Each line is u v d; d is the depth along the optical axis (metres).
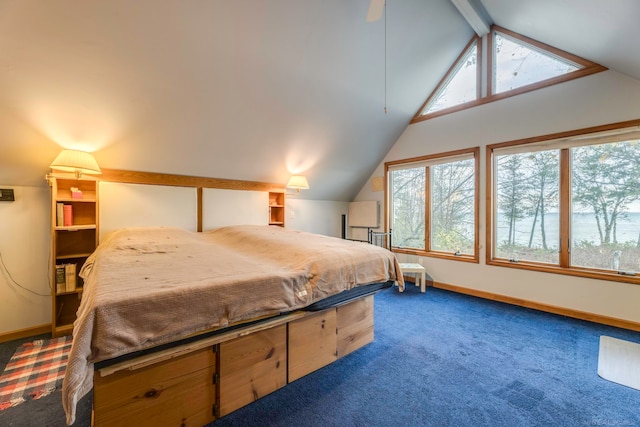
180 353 1.23
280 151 3.55
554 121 2.89
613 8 1.67
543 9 2.23
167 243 2.30
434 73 3.55
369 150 4.26
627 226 2.57
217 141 3.06
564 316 2.82
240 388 1.46
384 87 3.33
